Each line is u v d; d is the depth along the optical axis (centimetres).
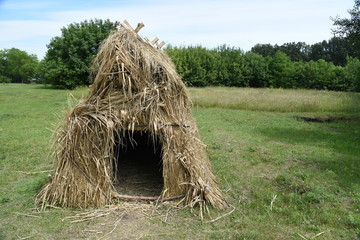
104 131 505
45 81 3403
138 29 579
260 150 910
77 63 3067
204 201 510
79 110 515
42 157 820
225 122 1398
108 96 518
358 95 2336
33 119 1412
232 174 704
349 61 3772
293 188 620
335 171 713
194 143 557
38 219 475
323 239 435
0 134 1084
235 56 4419
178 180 520
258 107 1791
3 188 613
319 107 1764
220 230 454
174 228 455
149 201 533
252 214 509
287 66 4394
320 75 3991
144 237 430
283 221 487
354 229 462
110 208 500
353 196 578
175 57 3828
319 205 542
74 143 504
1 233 436
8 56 7212
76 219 474
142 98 522
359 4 1155
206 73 4056
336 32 1219
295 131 1212
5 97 2386
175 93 562
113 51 528
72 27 3234
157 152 904
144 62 530
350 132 1203
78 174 508
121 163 791
